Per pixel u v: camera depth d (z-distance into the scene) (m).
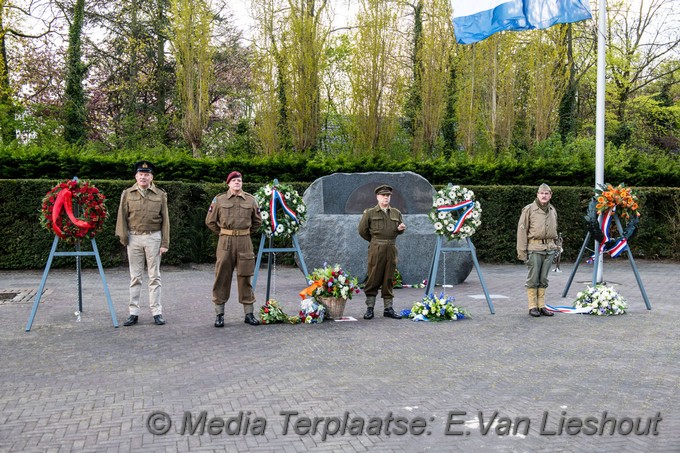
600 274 12.24
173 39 25.58
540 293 9.70
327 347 7.36
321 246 13.24
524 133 27.09
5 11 24.03
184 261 17.31
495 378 6.01
